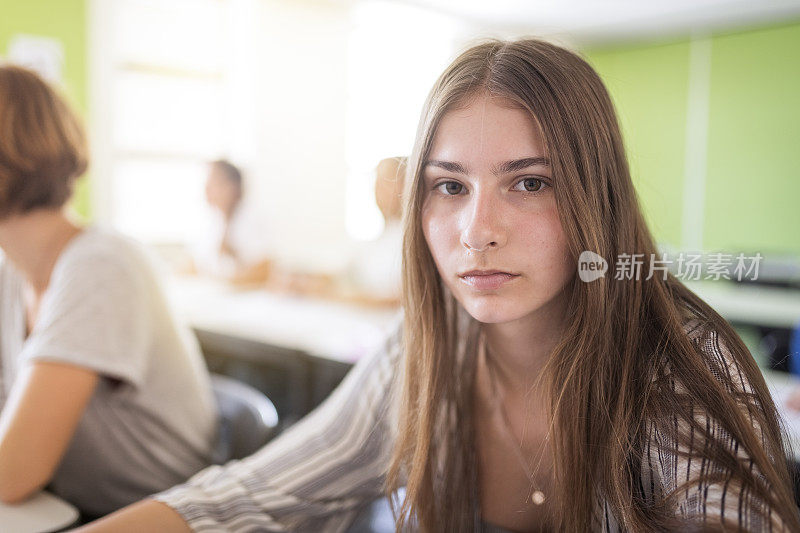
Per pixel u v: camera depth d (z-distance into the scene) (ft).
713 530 1.34
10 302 3.17
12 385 3.16
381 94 10.66
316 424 2.35
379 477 2.29
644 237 1.74
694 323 1.72
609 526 1.67
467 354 2.05
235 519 2.01
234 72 11.59
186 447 3.27
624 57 10.14
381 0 9.95
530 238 1.55
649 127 10.30
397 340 2.32
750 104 9.66
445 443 2.04
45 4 9.28
